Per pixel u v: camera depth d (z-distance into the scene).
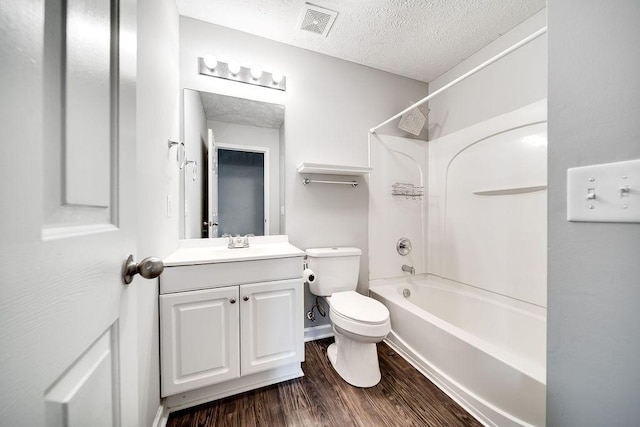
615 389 0.44
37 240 0.28
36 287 0.27
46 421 0.28
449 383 1.30
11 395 0.24
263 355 1.31
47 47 0.31
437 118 2.29
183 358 1.15
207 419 1.14
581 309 0.49
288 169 1.85
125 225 0.49
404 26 1.68
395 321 1.76
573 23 0.50
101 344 0.42
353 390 1.33
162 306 1.11
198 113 1.61
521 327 1.57
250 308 1.28
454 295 1.98
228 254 1.36
